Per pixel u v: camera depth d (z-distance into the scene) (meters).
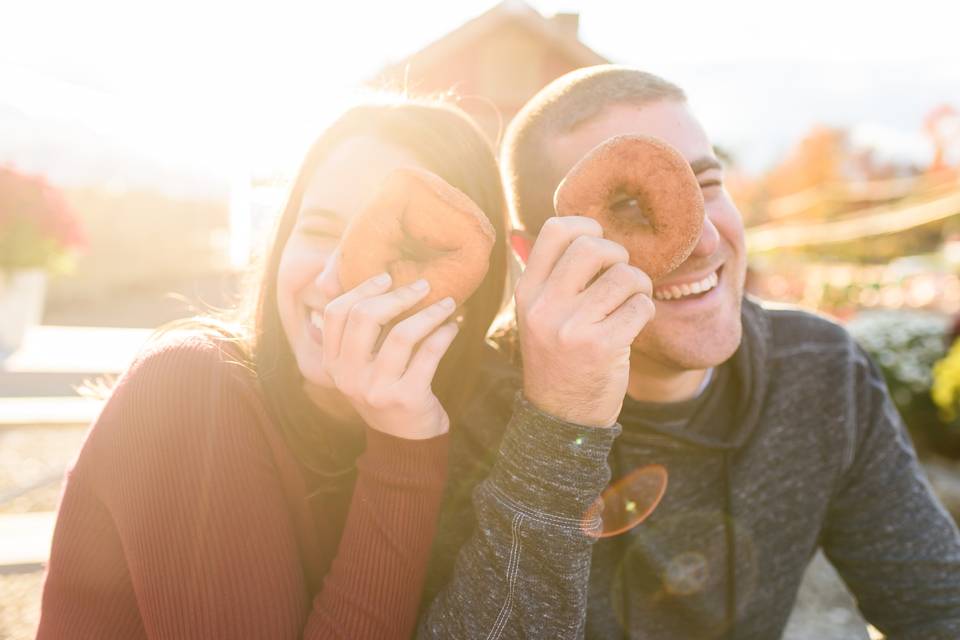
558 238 0.40
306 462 0.50
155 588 0.44
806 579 1.28
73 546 0.50
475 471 0.54
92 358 2.44
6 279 2.60
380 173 0.48
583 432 0.41
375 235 0.41
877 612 0.61
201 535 0.44
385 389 0.42
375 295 0.41
